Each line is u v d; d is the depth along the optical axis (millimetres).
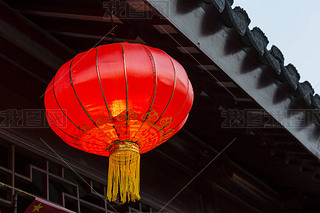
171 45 6980
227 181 10055
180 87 5617
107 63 5422
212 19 6492
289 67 7414
